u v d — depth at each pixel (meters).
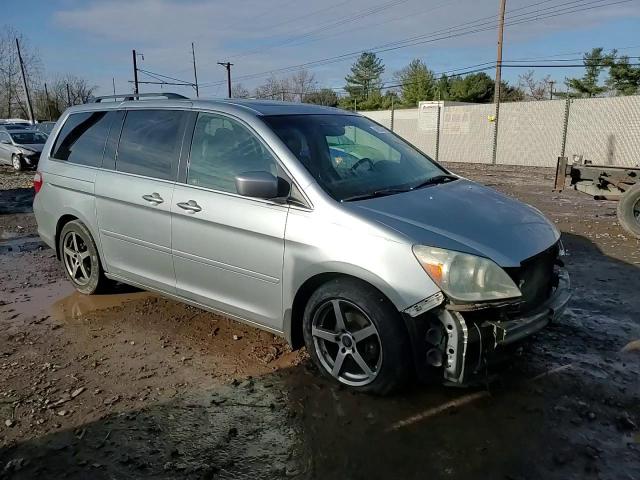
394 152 4.43
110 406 3.37
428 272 3.00
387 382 3.26
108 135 4.90
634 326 4.45
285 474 2.75
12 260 6.88
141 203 4.37
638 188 7.52
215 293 4.04
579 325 4.47
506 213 3.64
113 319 4.75
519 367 3.76
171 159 4.27
